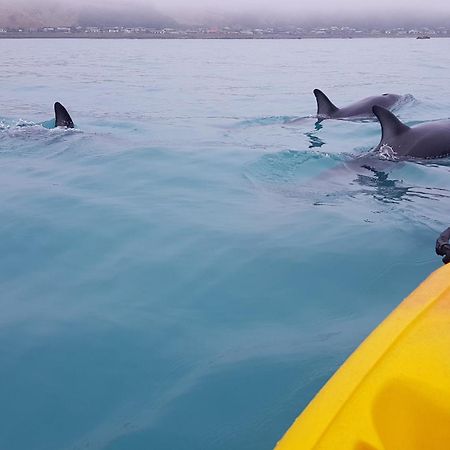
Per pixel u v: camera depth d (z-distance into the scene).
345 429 0.59
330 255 1.67
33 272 1.63
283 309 1.40
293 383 1.12
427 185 2.31
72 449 0.99
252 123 4.28
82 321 1.36
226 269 1.61
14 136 3.45
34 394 1.13
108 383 1.15
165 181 2.48
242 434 1.00
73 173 2.64
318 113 4.45
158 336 1.30
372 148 3.19
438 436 0.63
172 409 1.07
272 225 1.92
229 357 1.21
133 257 1.70
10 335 1.32
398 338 0.72
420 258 1.64
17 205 2.18
